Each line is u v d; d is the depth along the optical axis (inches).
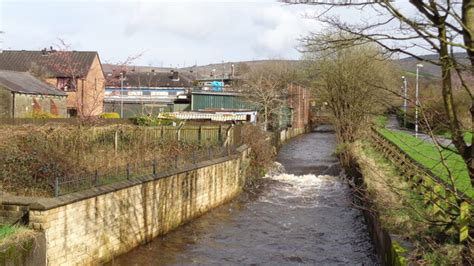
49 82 1649.9
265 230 682.8
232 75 2871.6
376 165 777.6
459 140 221.3
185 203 697.6
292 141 2031.3
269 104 1820.9
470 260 270.1
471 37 204.1
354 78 1160.8
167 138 943.7
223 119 1346.0
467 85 211.5
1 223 419.5
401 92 282.5
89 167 620.1
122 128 866.1
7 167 534.9
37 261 390.0
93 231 478.3
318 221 742.5
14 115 1270.9
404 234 400.5
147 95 2241.6
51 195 484.7
